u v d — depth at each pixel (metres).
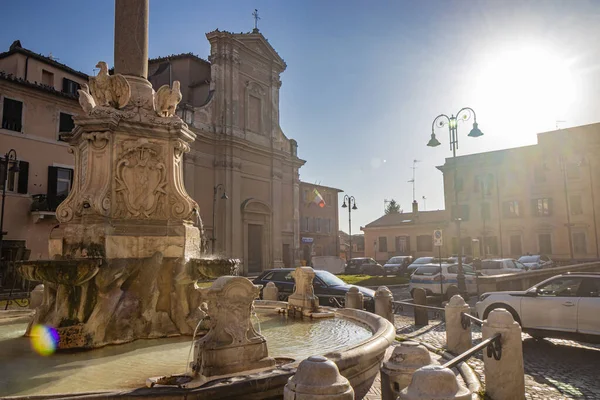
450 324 9.12
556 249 45.78
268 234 37.59
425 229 56.34
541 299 10.30
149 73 39.69
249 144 36.09
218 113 35.00
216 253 33.22
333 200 56.06
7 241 25.58
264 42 38.81
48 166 27.56
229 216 34.16
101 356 5.72
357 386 4.73
